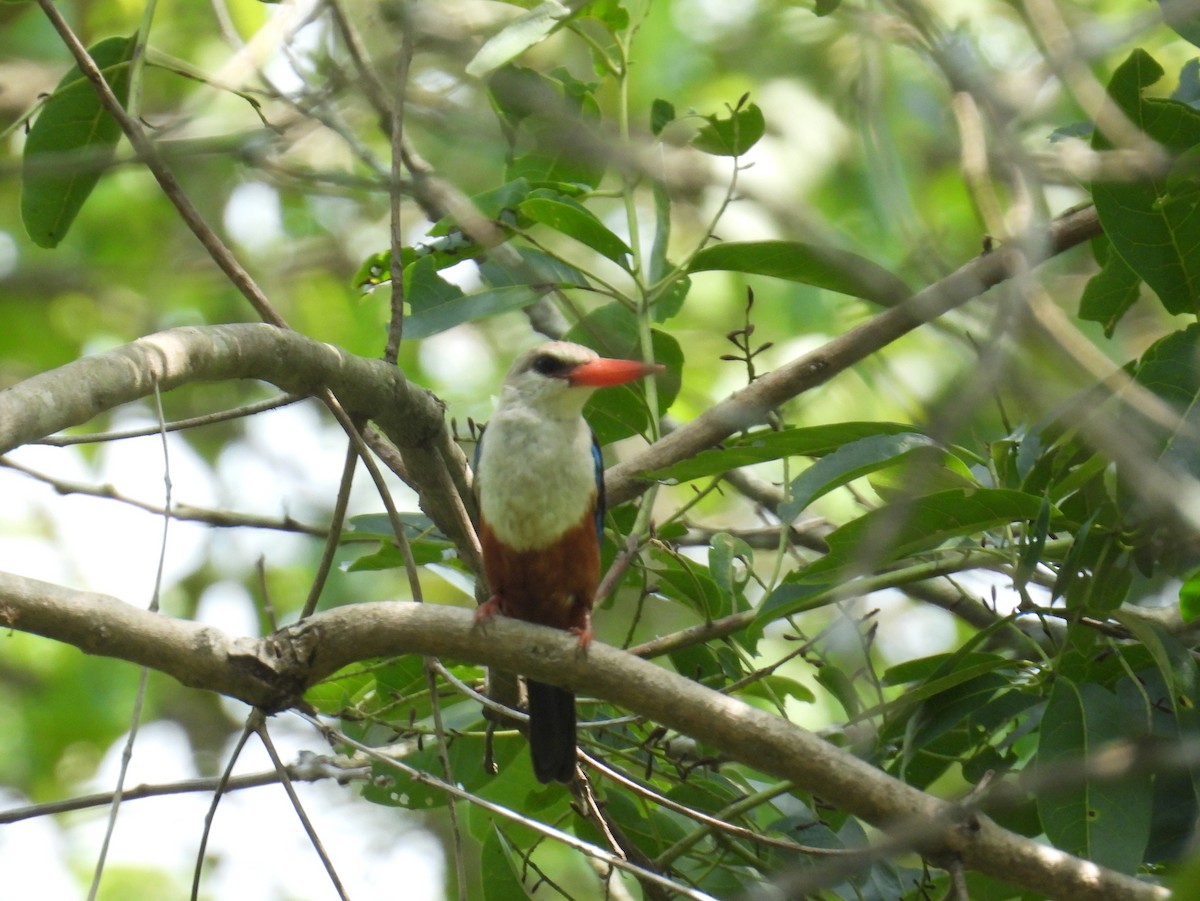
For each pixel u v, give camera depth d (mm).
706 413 9359
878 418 13016
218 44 15289
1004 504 7305
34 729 16719
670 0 15727
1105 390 5398
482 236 7098
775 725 6902
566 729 8156
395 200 7996
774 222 5988
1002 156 5926
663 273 9992
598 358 9219
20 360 17625
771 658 13828
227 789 8148
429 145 10828
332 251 17672
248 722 6988
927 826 5230
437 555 9797
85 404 6320
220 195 17172
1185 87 9133
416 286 9461
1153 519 6898
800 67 15023
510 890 9055
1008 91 6355
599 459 9391
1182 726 7250
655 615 14883
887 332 8930
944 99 10047
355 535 10164
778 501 11461
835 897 8445
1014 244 4980
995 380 4582
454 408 16547
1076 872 6594
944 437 4484
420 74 8586
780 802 9078
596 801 8719
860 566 5254
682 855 8656
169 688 17375
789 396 9125
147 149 6172
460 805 12242
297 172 6848
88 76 7289
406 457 8555
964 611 10148
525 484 8766
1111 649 8086
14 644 16953
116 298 17750
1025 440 8023
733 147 9133
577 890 14570
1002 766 8383
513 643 7133
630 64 9953
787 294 15531
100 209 17359
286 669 6715
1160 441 6902
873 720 8539
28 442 6102
